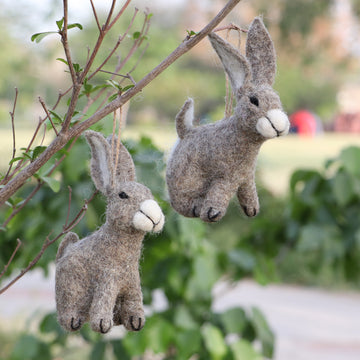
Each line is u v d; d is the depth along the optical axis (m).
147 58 12.32
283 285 9.20
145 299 3.40
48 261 3.14
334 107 22.73
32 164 1.45
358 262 3.81
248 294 8.60
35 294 7.55
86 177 3.12
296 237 3.86
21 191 3.18
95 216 3.02
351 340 6.58
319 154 18.08
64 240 1.49
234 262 3.57
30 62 11.95
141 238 1.41
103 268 1.38
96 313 1.34
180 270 3.31
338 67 13.14
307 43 10.62
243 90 1.39
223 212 1.42
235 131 1.41
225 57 1.39
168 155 1.57
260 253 3.92
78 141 2.99
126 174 1.44
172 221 3.06
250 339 3.52
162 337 3.22
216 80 15.27
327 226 3.72
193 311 3.43
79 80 1.37
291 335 6.70
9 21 11.75
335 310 7.94
